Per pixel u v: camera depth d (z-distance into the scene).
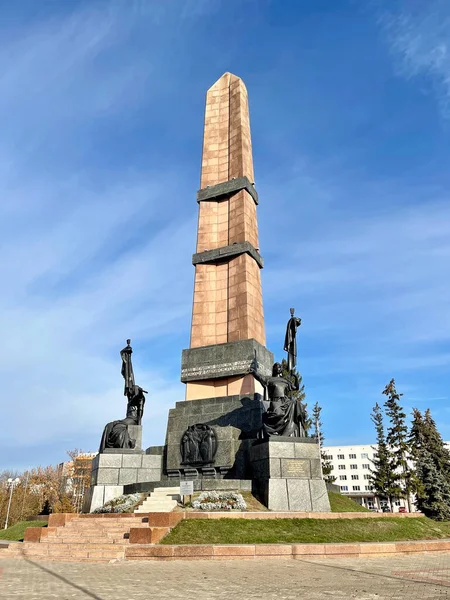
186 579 10.18
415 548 14.88
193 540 14.56
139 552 13.92
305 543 14.48
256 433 22.30
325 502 18.27
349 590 8.81
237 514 16.20
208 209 30.36
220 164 31.53
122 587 9.29
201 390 25.73
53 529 16.77
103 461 22.70
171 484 20.11
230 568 11.77
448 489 47.25
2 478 84.88
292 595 8.34
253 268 28.36
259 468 19.11
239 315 26.70
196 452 22.20
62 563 13.60
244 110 32.72
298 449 18.78
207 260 28.69
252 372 24.72
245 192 29.64
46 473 77.56
